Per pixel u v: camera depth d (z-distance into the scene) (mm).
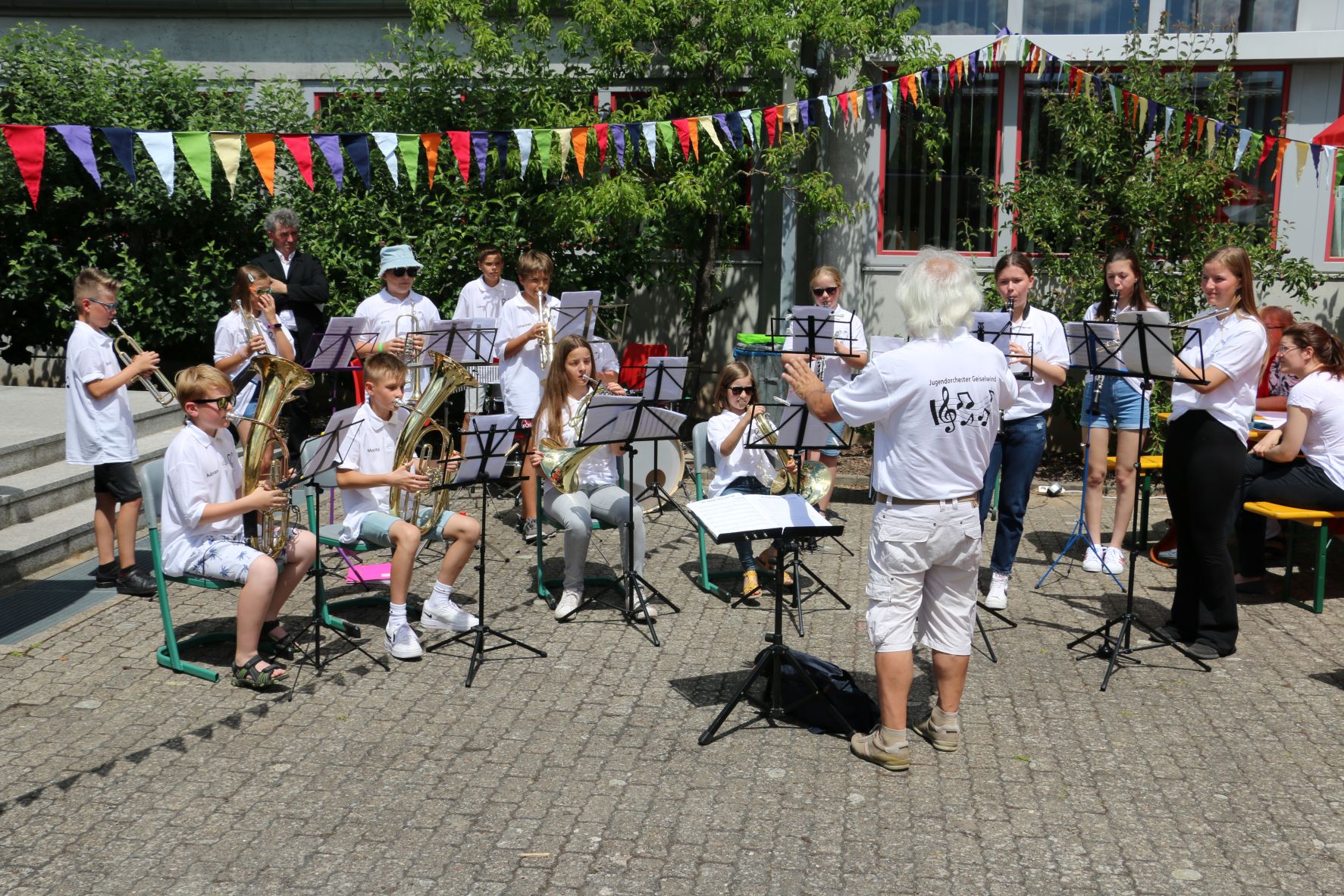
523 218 9562
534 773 4184
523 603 6047
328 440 4816
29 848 3666
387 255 7660
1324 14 9188
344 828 3803
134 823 3822
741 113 7293
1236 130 7762
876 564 4160
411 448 5262
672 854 3658
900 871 3566
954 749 4379
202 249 9430
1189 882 3520
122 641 5441
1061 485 8836
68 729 4512
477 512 7840
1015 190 9258
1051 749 4410
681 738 4477
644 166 9305
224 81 9852
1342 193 9359
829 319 5824
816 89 9977
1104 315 6496
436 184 9539
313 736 4473
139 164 9188
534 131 6559
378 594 6160
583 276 9844
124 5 10836
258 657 4910
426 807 3939
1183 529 5406
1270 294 9547
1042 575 6641
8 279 9352
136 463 7641
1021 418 5824
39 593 6109
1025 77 9766
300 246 9281
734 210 9891
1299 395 6129
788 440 4820
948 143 9992
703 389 11000
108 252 9531
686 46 9070
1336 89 9305
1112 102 8555
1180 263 8797
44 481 7012
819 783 4129
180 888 3459
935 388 3936
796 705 4578
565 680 5043
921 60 8883
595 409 5281
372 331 7734
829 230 10102
